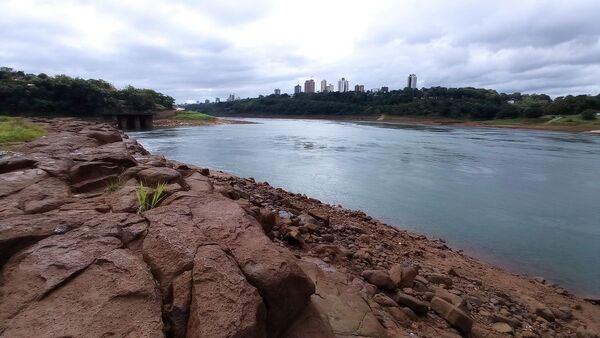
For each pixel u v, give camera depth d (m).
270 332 3.04
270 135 53.88
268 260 3.27
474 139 50.38
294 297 3.22
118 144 11.76
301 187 18.53
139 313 2.65
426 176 22.33
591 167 27.02
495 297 6.90
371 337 3.69
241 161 26.70
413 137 52.41
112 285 2.87
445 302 5.22
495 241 11.98
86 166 6.26
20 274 2.96
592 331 6.05
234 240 3.57
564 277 9.49
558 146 42.34
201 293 2.80
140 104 81.88
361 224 10.77
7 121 23.34
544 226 13.51
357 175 22.00
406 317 4.85
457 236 12.36
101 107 74.25
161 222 3.78
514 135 60.03
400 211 14.95
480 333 5.12
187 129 68.62
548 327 6.12
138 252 3.42
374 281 5.58
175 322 2.72
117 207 4.61
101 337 2.41
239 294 2.79
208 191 6.12
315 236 7.59
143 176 6.07
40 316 2.55
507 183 20.95
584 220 14.28
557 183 21.22
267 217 6.63
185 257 3.17
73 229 3.72
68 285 2.86
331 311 4.00
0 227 3.55
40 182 5.70
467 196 17.67
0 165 6.59
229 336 2.48
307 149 35.25
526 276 9.35
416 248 9.46
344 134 56.97
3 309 2.62
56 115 68.06
